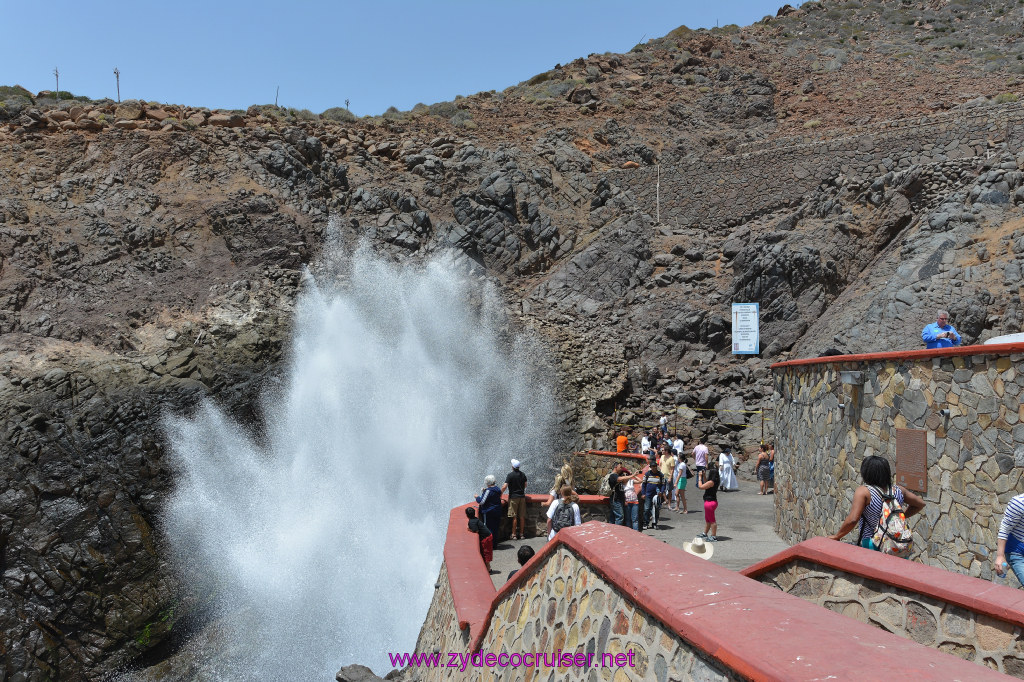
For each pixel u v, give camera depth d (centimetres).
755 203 3794
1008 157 3052
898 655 209
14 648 1959
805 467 1234
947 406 768
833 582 536
